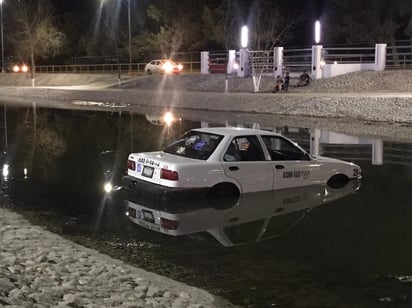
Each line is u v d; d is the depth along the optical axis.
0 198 11.86
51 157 17.12
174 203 10.99
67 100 48.25
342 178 13.10
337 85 40.88
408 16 57.03
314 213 10.53
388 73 40.81
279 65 45.56
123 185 13.02
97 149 18.64
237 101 36.75
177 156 11.68
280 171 11.99
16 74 78.75
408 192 12.19
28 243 8.61
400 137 22.20
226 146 11.48
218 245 8.80
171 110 36.81
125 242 8.98
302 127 26.03
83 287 6.72
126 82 57.44
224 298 6.82
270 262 8.06
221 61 58.56
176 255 8.38
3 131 23.88
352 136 22.52
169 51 75.88
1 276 6.41
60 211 10.84
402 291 7.02
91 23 90.00
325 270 7.73
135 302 6.34
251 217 10.26
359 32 57.75
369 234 9.27
